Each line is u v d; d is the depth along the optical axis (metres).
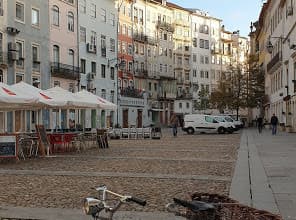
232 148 23.31
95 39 57.69
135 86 76.38
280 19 52.97
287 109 47.09
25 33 42.31
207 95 93.88
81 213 7.70
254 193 9.38
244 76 69.94
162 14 87.75
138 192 9.70
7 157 16.41
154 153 20.08
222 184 10.77
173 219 7.20
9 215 7.61
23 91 18.73
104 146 23.84
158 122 83.81
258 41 84.00
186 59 98.00
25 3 42.38
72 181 11.39
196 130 47.53
